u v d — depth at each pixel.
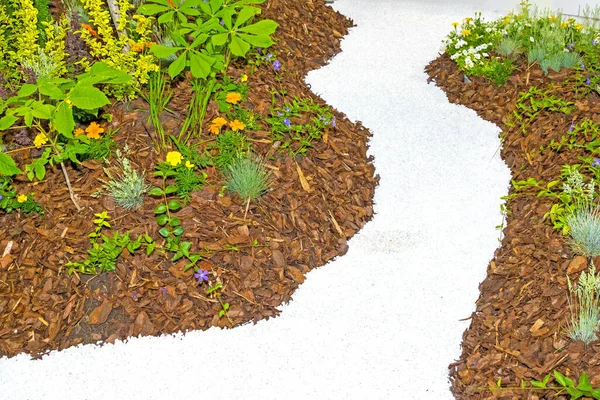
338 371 2.68
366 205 3.26
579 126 3.35
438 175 3.38
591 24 4.22
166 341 2.76
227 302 2.84
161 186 3.05
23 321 2.78
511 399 2.53
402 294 2.90
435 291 2.90
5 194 2.95
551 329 2.66
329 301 2.88
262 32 3.22
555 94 3.60
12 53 3.21
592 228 2.81
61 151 2.96
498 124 3.63
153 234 2.93
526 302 2.77
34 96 3.15
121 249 2.86
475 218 3.17
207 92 3.25
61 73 3.26
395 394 2.61
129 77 2.87
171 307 2.81
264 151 3.25
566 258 2.84
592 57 3.77
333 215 3.16
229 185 3.08
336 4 4.66
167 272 2.86
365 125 3.65
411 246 3.08
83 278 2.85
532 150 3.39
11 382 2.67
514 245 3.00
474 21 4.12
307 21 4.29
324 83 3.93
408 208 3.24
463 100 3.79
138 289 2.82
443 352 2.71
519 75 3.80
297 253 3.00
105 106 3.28
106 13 3.19
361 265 3.02
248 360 2.71
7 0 3.33
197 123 3.27
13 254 2.90
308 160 3.29
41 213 2.97
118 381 2.66
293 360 2.71
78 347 2.74
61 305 2.80
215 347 2.74
